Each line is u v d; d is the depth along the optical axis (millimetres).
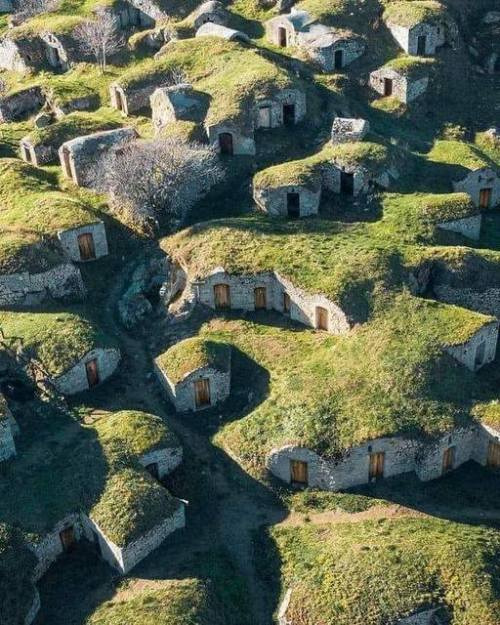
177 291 55688
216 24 83750
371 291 50438
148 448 43344
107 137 67812
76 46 86062
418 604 36125
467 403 45031
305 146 69625
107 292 58000
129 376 50938
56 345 49062
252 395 48062
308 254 53719
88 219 58781
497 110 79625
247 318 53781
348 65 80875
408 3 83375
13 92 81125
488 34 86938
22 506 40406
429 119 77688
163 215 62156
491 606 35938
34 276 53312
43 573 39844
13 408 47031
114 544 38531
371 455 42906
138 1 89812
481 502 42719
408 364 45719
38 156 70562
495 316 54031
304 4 85750
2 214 61219
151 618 35844
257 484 43938
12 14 101312
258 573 39750
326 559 38781
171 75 76562
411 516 41656
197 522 42281
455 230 59031
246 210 61812
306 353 49594
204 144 66438
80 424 46219
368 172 61938
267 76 71000
